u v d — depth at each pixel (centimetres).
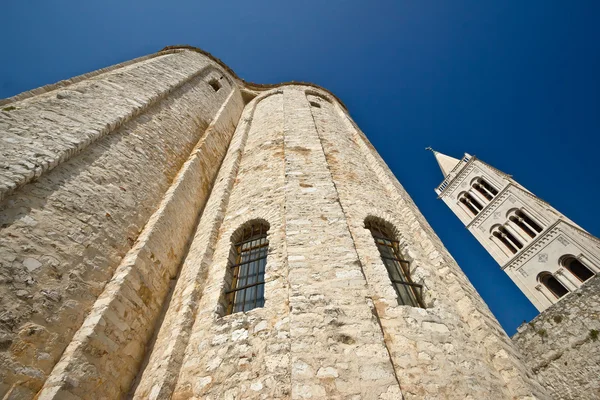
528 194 2812
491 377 561
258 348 551
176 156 1169
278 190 964
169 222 887
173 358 569
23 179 583
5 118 663
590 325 907
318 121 1580
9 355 443
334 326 536
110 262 680
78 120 821
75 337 532
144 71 1327
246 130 1591
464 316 682
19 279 502
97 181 762
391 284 681
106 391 530
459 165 3688
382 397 449
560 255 2323
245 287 718
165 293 775
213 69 2080
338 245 708
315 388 454
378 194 1055
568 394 899
